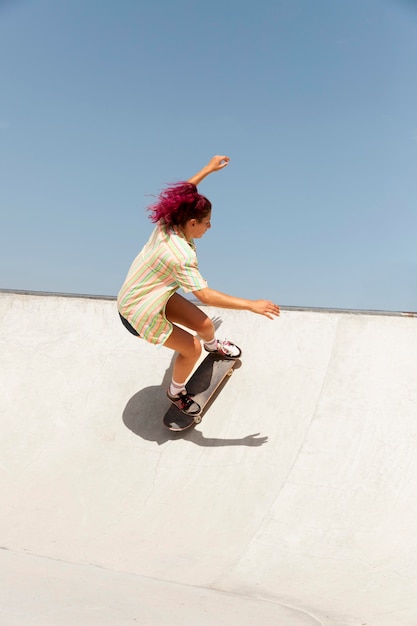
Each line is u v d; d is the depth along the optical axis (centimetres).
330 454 414
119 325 556
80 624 238
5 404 516
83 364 534
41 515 406
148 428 471
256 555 353
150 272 402
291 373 474
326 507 381
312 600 307
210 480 419
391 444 409
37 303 595
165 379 504
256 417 454
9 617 238
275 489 400
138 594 294
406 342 464
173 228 403
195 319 434
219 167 441
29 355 555
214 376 470
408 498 376
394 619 282
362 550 346
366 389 446
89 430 480
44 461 461
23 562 329
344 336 484
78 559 353
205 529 380
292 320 508
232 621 269
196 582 328
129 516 400
